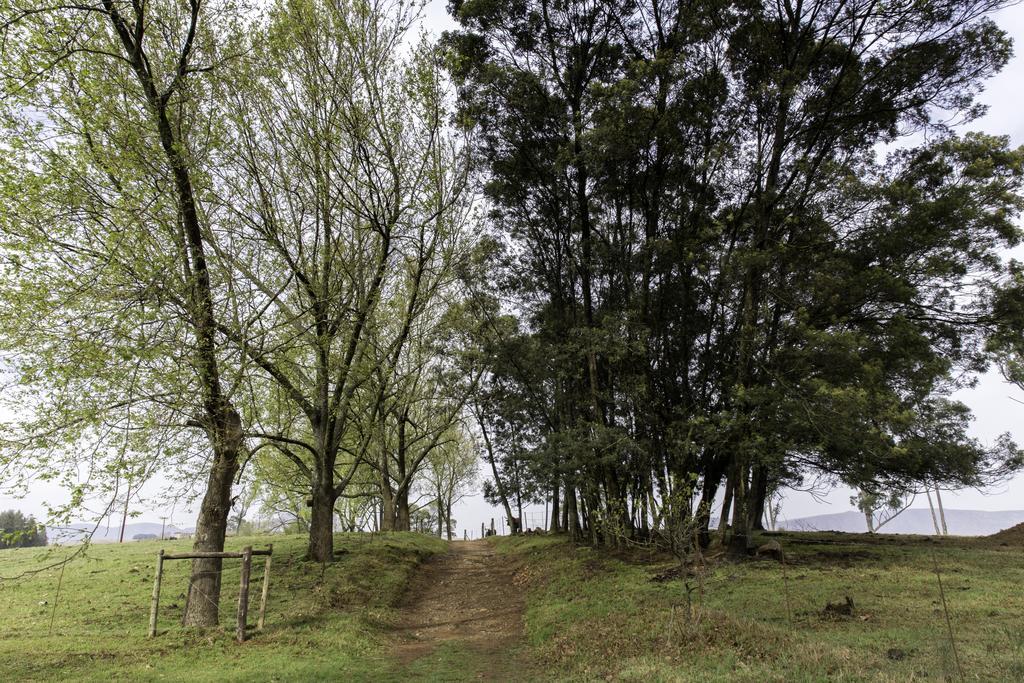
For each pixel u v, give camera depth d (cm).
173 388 1325
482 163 2409
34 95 1244
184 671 1068
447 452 4253
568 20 2359
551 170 2386
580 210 2380
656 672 968
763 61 2216
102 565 2202
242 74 1616
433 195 1939
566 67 2461
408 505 4056
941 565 1747
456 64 2002
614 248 2242
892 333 1984
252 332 1549
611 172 2228
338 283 1923
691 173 2231
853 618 1186
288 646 1267
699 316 2286
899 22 1980
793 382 1944
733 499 2161
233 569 2106
